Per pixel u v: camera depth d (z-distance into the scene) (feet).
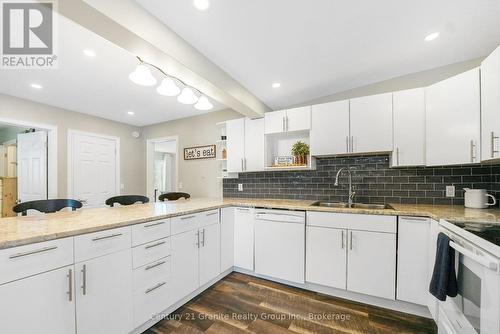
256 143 9.49
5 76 7.20
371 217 6.26
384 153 7.68
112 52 5.92
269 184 10.09
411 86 7.44
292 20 4.84
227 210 8.29
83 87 8.16
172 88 5.79
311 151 8.25
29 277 3.44
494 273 3.00
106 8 3.72
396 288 5.98
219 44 5.65
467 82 5.61
